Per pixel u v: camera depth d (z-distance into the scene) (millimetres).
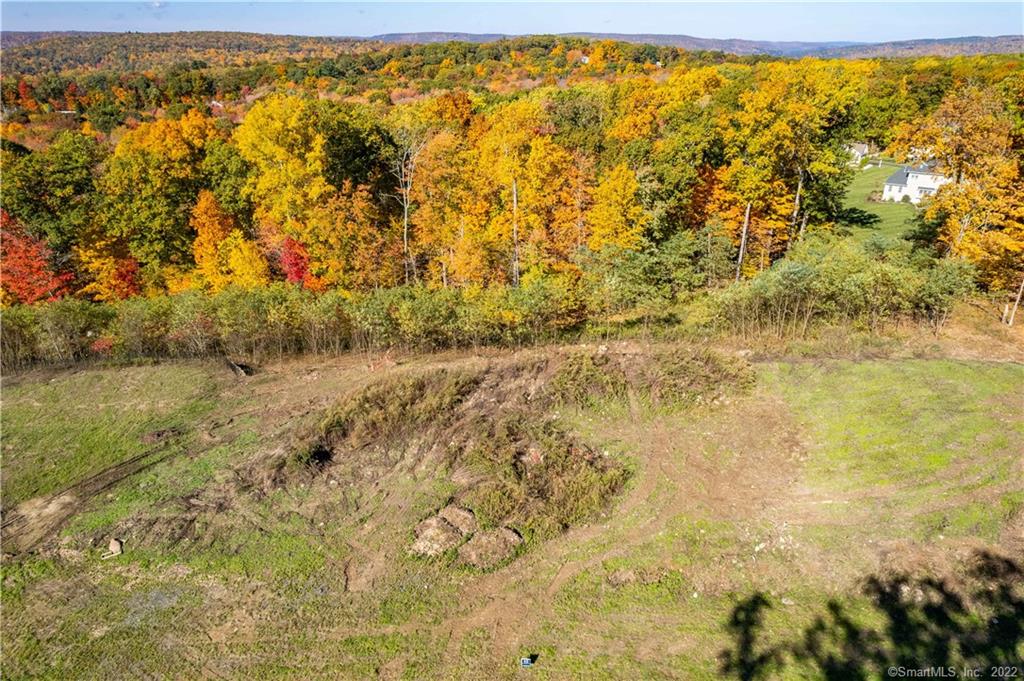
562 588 13586
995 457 16594
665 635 12328
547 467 17500
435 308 26453
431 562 14398
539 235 31812
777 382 21828
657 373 21797
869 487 16016
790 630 12242
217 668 12055
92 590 13992
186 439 19969
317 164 30797
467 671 11797
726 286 30984
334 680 11719
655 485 16812
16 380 24547
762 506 15742
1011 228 27594
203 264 32906
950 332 26141
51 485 17781
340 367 25859
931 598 12555
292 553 14883
